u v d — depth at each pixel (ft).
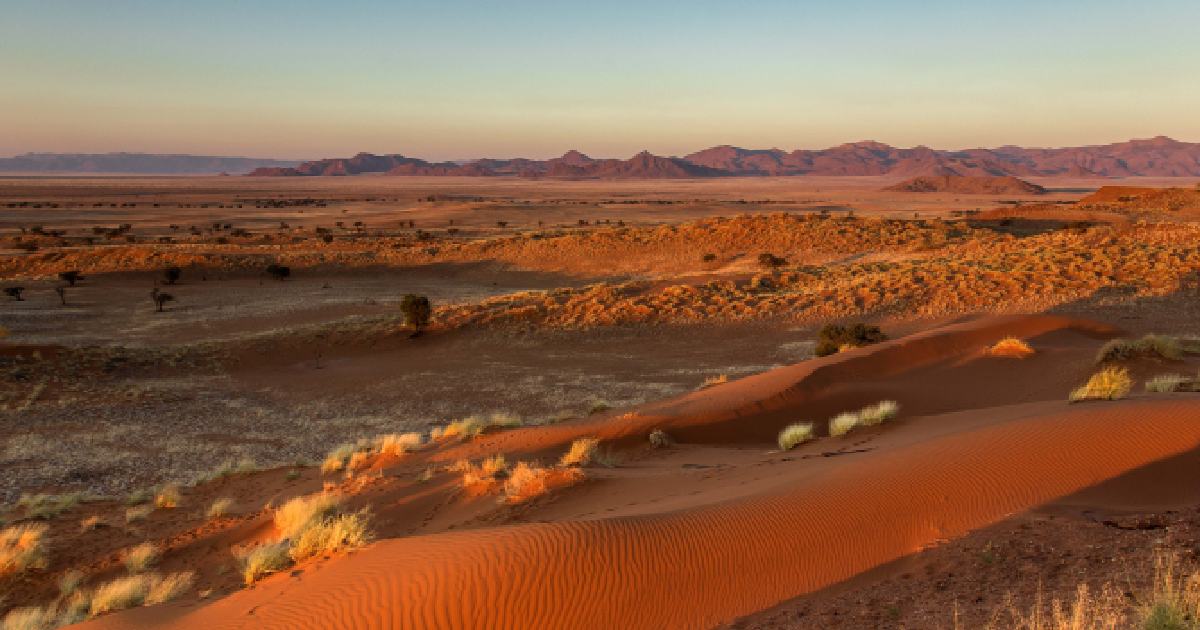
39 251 419.13
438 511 51.65
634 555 28.37
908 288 192.03
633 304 202.69
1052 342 102.89
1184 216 358.84
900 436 55.06
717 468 52.90
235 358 173.68
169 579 42.78
